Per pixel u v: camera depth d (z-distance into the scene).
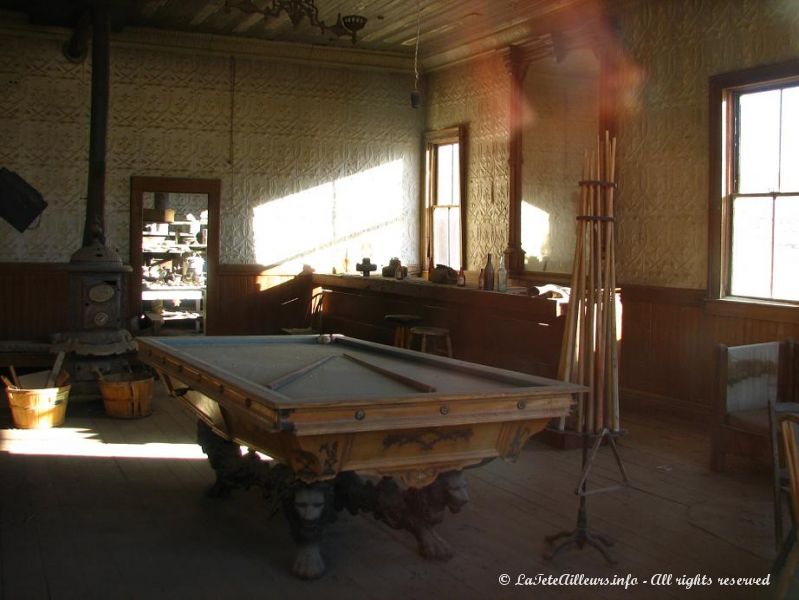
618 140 7.95
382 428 3.31
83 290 7.66
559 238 10.20
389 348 4.96
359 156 11.27
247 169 10.71
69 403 7.50
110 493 4.98
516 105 9.60
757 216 6.73
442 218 11.34
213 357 4.79
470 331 8.03
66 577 3.71
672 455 5.96
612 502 4.87
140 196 10.20
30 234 9.70
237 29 9.98
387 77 11.34
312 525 3.69
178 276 11.70
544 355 6.94
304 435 3.21
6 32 9.42
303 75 10.91
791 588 2.91
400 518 3.99
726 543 4.21
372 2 8.61
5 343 9.05
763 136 6.68
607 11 7.96
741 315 6.70
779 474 4.02
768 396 5.75
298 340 5.69
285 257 10.98
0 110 9.50
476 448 3.72
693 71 7.15
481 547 4.14
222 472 4.78
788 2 6.34
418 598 3.53
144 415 7.09
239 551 4.06
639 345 7.68
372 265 10.33
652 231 7.61
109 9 8.01
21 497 4.89
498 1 8.44
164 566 3.86
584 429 4.20
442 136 11.08
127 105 10.11
